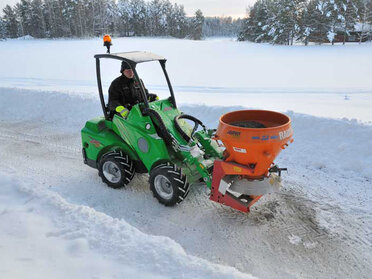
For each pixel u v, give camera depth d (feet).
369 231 11.97
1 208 11.51
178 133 13.55
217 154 13.75
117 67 61.93
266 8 168.76
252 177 11.67
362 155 16.72
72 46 111.24
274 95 37.01
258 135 10.44
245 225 12.44
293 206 13.57
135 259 8.84
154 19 241.35
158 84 43.57
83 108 26.71
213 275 8.13
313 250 11.07
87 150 16.11
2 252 9.10
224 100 33.76
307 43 130.72
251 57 78.23
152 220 12.85
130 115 14.17
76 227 10.37
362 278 9.86
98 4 222.28
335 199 14.05
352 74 51.52
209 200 14.06
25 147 20.31
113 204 13.96
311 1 133.59
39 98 28.37
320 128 18.85
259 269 10.28
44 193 12.40
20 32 229.86
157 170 13.21
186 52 89.92
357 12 141.38
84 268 8.50
